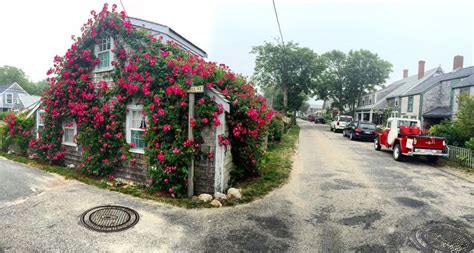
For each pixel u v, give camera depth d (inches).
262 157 295.1
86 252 135.7
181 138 220.8
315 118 2183.8
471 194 243.9
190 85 219.9
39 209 187.6
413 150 381.7
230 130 248.4
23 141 380.5
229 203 207.8
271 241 151.6
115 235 153.9
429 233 163.3
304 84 1288.1
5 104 1771.7
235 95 238.7
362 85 1464.1
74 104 290.0
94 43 296.0
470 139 401.7
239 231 163.0
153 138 230.5
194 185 229.3
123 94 261.4
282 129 704.4
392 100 1298.0
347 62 1453.0
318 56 1279.5
